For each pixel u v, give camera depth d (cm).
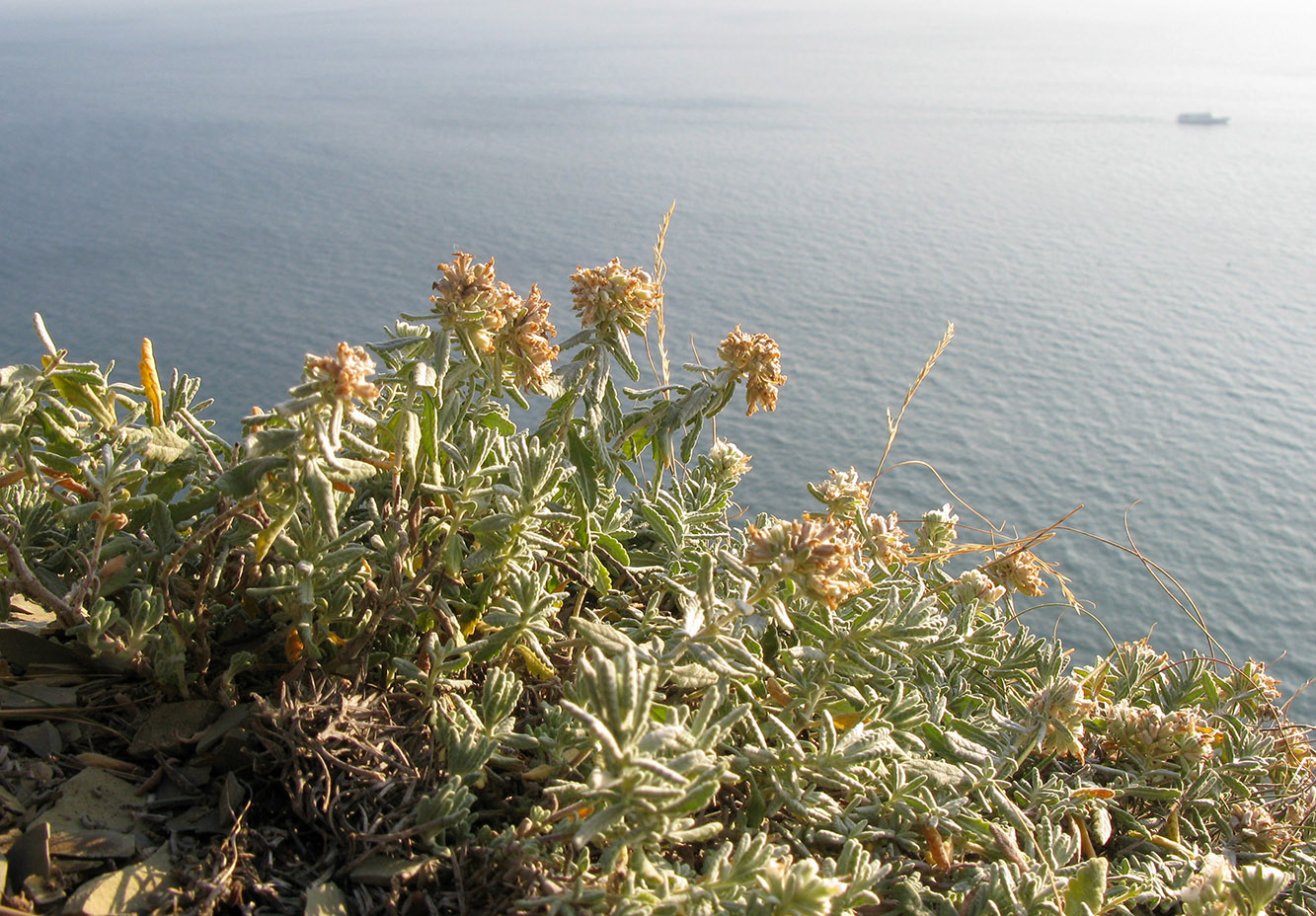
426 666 26
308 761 22
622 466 29
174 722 24
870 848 25
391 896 21
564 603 30
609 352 28
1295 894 29
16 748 23
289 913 20
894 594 27
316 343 768
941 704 28
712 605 23
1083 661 364
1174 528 534
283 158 1780
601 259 1141
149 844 21
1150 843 29
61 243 1109
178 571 26
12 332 774
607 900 20
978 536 103
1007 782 28
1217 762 33
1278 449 658
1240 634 425
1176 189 1752
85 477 24
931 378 779
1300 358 866
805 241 1302
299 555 24
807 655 26
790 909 20
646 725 19
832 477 31
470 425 27
